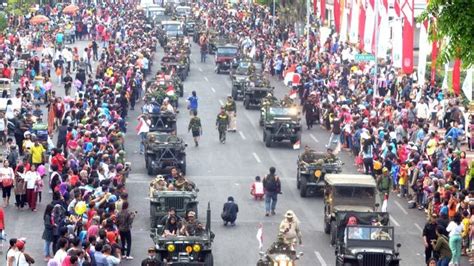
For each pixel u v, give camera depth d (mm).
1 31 158500
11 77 122625
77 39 174500
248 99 116312
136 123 106688
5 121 93438
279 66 137625
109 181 69750
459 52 51906
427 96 100875
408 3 99438
